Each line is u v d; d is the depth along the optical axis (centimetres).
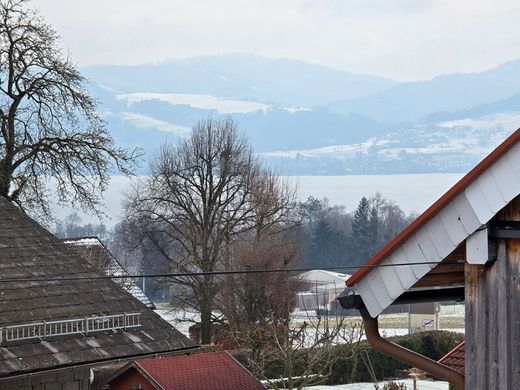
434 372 1413
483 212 1268
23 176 6519
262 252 7519
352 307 1412
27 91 6612
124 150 6812
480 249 1283
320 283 10056
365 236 18325
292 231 8931
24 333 2897
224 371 4303
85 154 6606
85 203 6650
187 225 8481
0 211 3228
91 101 6794
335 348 6469
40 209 6575
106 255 7612
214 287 8038
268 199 8550
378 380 7131
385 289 1377
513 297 1270
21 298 2981
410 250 1352
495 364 1291
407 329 10550
